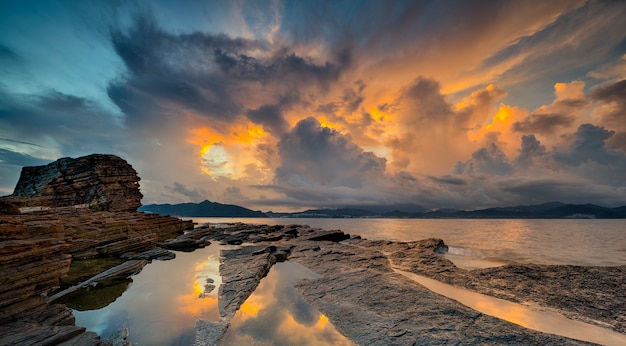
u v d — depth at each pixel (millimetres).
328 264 19656
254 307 11578
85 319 10141
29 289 9422
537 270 15609
